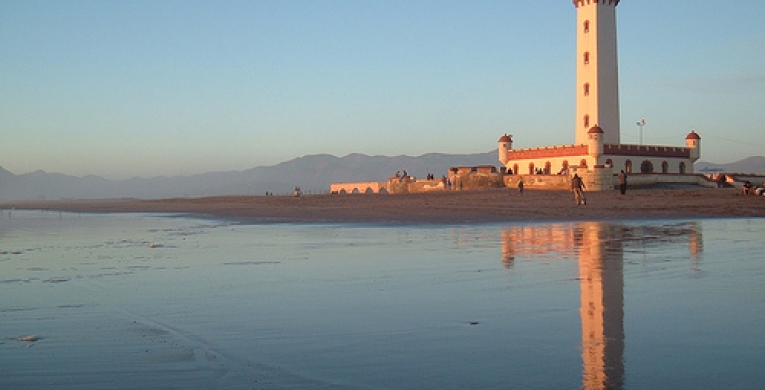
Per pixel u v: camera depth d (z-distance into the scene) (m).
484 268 13.36
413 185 78.19
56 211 58.44
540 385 5.72
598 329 7.72
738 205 36.84
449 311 9.04
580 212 33.81
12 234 27.31
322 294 10.73
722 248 16.47
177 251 18.50
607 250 16.23
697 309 8.73
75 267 15.01
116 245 21.00
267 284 11.94
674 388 5.56
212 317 9.02
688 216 31.03
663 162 76.19
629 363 6.30
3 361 6.84
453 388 5.70
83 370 6.50
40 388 5.96
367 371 6.25
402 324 8.27
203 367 6.53
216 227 29.42
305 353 6.97
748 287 10.45
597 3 76.94
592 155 70.81
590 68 77.62
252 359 6.79
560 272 12.51
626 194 49.69
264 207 51.44
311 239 21.58
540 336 7.46
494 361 6.49
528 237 20.50
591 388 5.61
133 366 6.61
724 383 5.65
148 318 9.05
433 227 26.20
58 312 9.58
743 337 7.16
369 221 30.61
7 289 11.83
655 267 12.95
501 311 8.95
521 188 54.09
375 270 13.49
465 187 70.88
